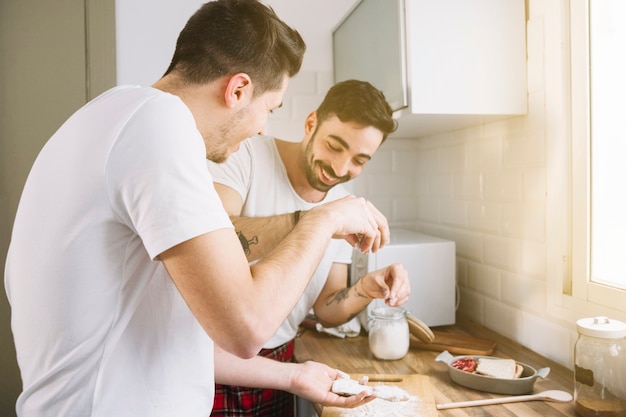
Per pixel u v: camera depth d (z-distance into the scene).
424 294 1.69
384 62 1.57
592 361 0.99
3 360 2.01
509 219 1.56
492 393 1.14
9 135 1.97
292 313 1.37
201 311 0.61
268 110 0.81
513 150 1.52
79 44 1.98
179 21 2.03
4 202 1.99
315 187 1.35
